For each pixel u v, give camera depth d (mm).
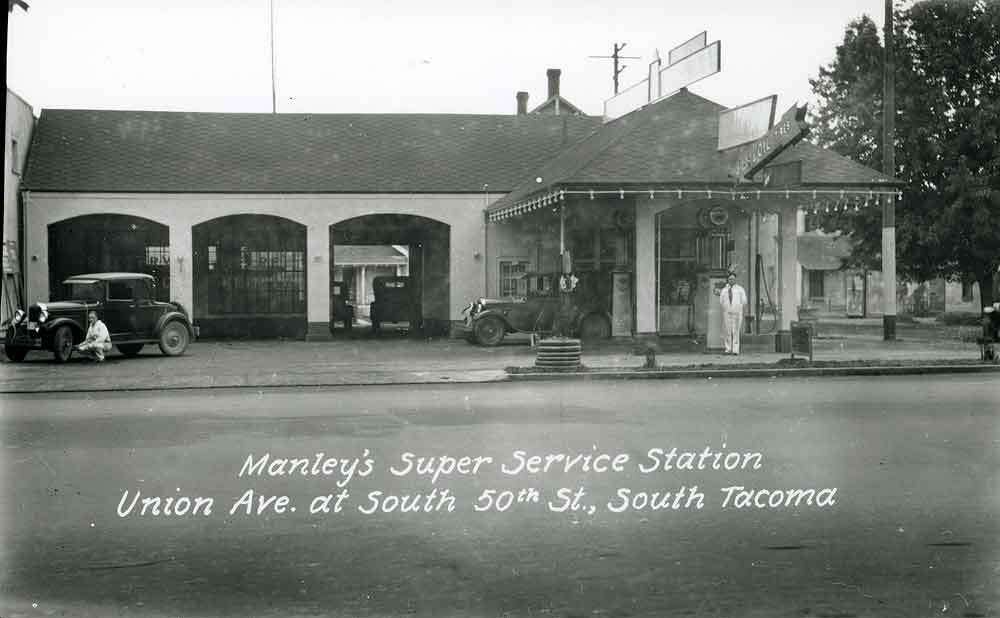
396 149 34312
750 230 26812
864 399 14961
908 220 36406
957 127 36812
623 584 5898
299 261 32906
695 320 26781
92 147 32562
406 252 55906
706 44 25281
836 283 52781
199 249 32406
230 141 33969
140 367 21188
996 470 9250
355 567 6293
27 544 6891
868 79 37594
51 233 31156
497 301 27734
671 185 22734
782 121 20766
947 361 20281
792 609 5453
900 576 6043
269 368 20703
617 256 26969
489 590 5805
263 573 6180
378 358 23297
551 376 18562
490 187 32250
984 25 35875
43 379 18625
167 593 5797
